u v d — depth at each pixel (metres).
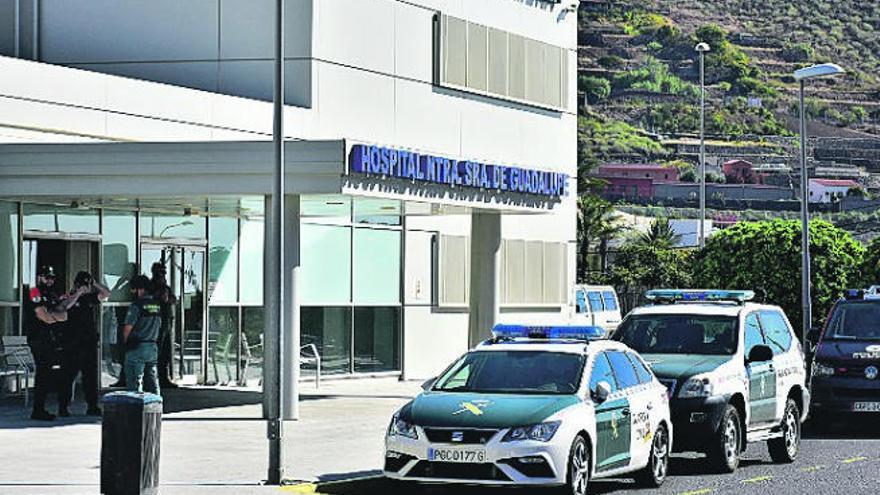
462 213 40.09
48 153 30.81
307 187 30.19
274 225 21.17
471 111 46.47
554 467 19.36
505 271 49.81
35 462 22.61
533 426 19.44
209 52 39.25
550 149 51.56
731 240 77.06
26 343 32.59
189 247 38.09
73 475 21.19
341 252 43.22
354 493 21.12
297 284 30.72
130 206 35.44
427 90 44.19
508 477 19.30
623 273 121.50
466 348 48.53
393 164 31.61
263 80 39.06
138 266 36.28
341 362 43.34
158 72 39.56
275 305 20.98
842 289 75.00
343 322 43.34
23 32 40.00
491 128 47.66
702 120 110.56
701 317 26.03
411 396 37.81
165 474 21.70
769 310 27.27
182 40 39.41
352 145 30.08
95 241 34.91
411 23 43.44
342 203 35.22
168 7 39.50
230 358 39.69
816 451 28.36
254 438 26.94
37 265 33.31
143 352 28.03
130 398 18.44
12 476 21.03
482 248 40.00
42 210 33.38
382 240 44.84
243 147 30.02
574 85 52.97
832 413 31.56
